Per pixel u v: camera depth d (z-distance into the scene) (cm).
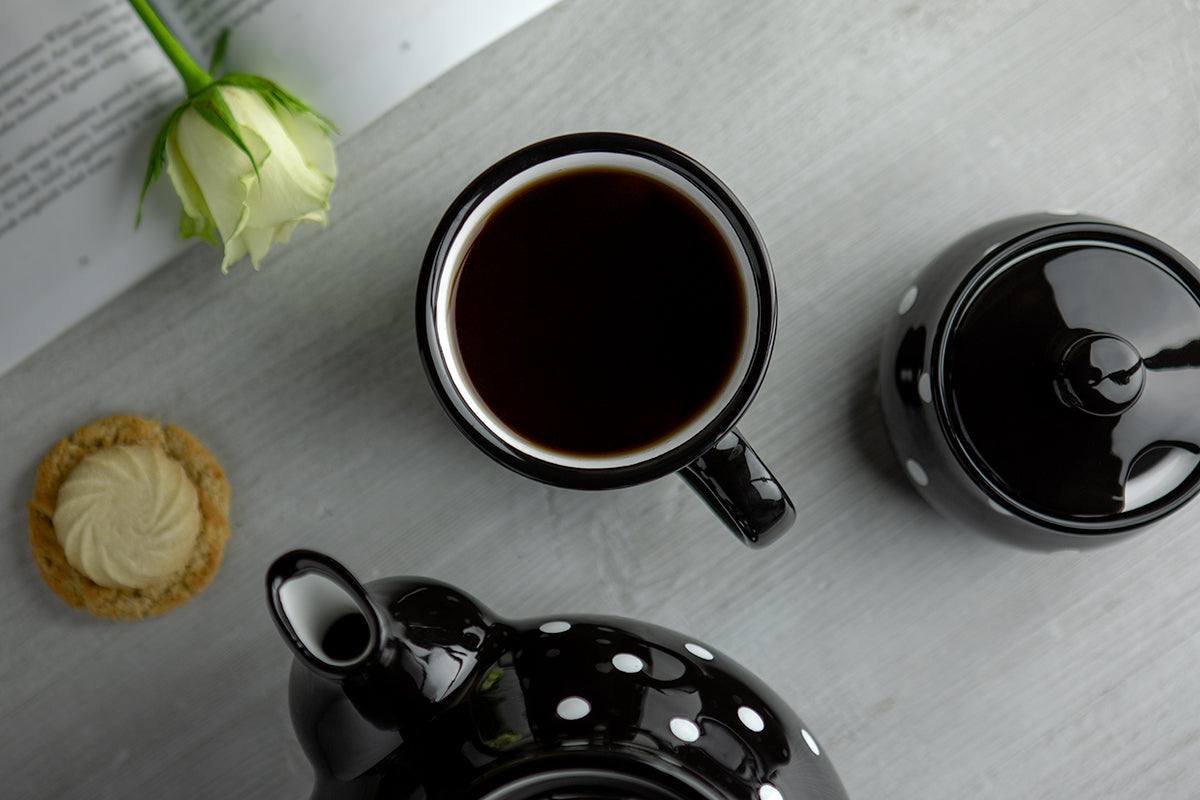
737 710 40
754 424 46
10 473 45
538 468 40
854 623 46
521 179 41
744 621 46
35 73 43
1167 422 41
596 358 42
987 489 41
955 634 46
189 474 45
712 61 45
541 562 46
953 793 46
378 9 43
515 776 38
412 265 45
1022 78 46
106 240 44
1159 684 46
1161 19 46
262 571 45
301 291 45
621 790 38
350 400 45
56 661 45
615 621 41
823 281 46
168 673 46
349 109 45
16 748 45
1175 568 46
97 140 44
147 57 43
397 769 38
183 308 45
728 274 41
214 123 41
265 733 46
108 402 45
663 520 46
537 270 42
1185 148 46
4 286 44
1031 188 46
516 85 45
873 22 45
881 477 46
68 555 44
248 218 42
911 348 42
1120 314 41
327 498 45
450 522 46
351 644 37
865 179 46
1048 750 46
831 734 46
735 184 46
